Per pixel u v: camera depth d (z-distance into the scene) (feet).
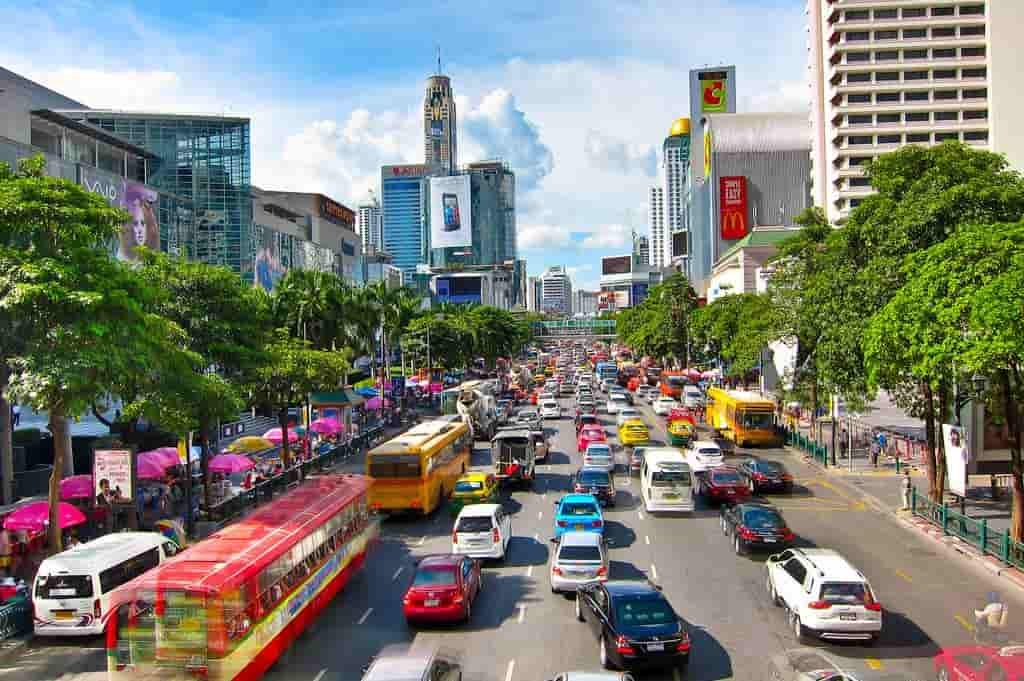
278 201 435.53
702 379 366.84
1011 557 87.61
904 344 93.91
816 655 53.72
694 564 91.30
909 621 72.18
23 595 76.69
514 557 96.02
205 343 119.03
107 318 83.05
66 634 71.00
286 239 387.75
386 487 116.16
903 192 118.52
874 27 414.00
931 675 59.82
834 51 419.74
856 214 125.59
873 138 418.31
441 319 340.18
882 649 65.31
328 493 86.58
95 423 168.55
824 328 141.59
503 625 72.28
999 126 236.84
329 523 78.23
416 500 115.75
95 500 99.19
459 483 119.24
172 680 54.39
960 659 55.83
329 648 67.67
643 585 65.72
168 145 344.90
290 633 66.39
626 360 561.84
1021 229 84.94
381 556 98.68
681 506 117.50
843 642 66.49
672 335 379.55
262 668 60.34
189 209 304.71
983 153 117.70
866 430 185.26
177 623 54.95
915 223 106.32
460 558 76.64
